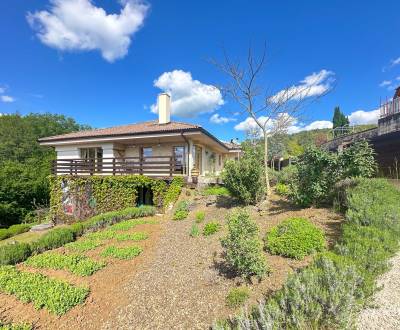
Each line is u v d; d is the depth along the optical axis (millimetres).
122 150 17531
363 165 7695
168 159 16188
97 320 4555
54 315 4613
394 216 5828
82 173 17172
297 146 32938
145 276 6059
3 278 5859
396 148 10602
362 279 3520
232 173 10336
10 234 14812
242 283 4887
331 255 4203
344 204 7531
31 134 36781
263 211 9078
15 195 20359
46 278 5969
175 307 4629
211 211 10586
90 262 6848
